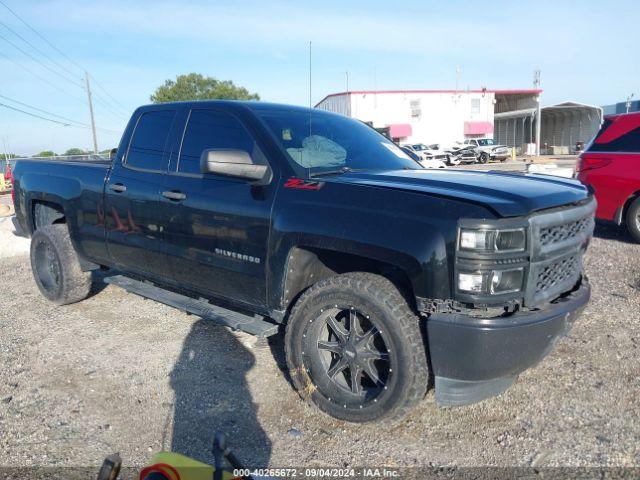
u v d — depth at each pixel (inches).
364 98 1943.9
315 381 137.0
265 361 170.4
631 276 247.1
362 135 180.4
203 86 2281.0
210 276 161.2
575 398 142.6
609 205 323.0
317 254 142.6
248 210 146.6
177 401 146.9
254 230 145.3
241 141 157.5
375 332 128.5
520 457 119.9
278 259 140.2
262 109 164.2
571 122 2084.2
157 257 177.3
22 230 247.8
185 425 135.4
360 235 124.4
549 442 124.6
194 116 173.2
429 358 124.4
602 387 147.7
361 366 130.1
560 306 125.6
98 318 213.2
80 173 207.2
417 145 1643.7
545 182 143.7
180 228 166.1
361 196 129.0
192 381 158.1
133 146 190.2
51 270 226.2
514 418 135.0
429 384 150.3
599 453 120.0
